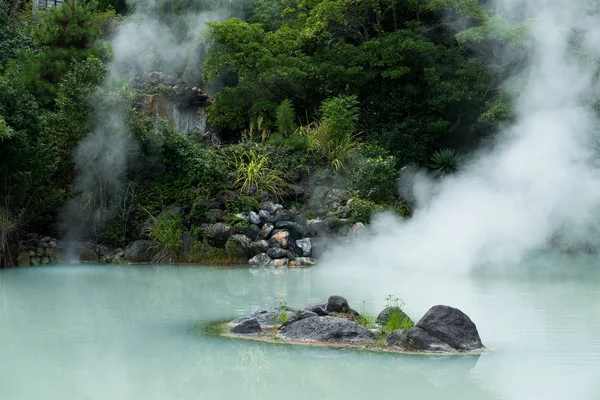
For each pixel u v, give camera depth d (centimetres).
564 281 1272
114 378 571
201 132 2150
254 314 821
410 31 2295
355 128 2111
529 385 544
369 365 615
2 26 2320
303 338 722
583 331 757
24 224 1652
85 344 696
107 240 1734
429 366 610
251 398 516
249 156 1884
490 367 606
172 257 1644
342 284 1202
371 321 798
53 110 1970
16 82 1573
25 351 663
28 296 1041
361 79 2281
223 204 1727
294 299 1005
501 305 945
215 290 1114
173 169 1805
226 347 684
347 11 2392
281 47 2288
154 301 991
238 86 2230
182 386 550
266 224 1661
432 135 2272
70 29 2038
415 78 2372
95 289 1128
